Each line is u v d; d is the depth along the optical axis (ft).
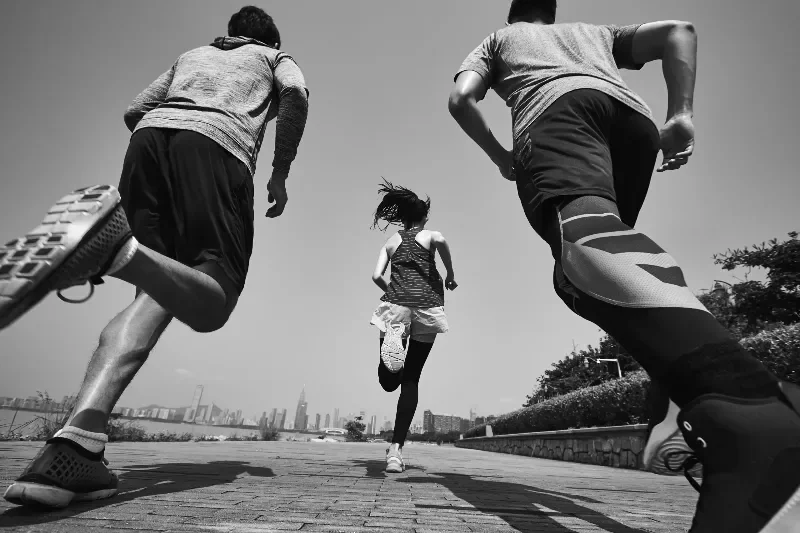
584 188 3.50
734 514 2.04
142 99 6.64
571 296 3.51
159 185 5.48
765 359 16.19
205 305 4.17
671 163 4.56
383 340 10.24
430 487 6.89
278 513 4.06
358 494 5.67
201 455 10.95
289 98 6.66
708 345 2.38
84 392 4.14
